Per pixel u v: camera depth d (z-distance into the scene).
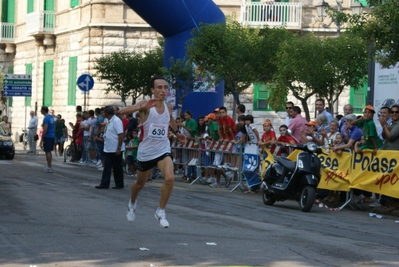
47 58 47.00
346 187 16.39
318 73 23.97
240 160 19.69
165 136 11.03
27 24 47.44
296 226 12.99
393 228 13.44
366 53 23.62
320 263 9.33
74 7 42.84
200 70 26.59
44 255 9.55
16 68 52.47
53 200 15.86
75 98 42.44
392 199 15.55
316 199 16.84
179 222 12.84
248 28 28.75
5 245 10.26
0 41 52.22
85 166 28.80
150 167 11.08
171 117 11.16
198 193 18.77
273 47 27.41
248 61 27.27
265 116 38.12
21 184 19.59
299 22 36.84
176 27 26.73
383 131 15.79
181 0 26.31
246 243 10.73
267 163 18.28
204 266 8.98
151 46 40.00
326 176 17.00
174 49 27.05
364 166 15.96
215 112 21.16
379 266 9.24
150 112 10.94
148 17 26.47
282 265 9.14
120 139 19.06
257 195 18.89
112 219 13.01
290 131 17.23
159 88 10.99
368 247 10.74
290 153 18.08
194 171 22.17
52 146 24.48
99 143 27.03
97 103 40.66
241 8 36.75
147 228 12.01
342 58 23.84
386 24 17.62
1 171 24.28
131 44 40.19
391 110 15.73
